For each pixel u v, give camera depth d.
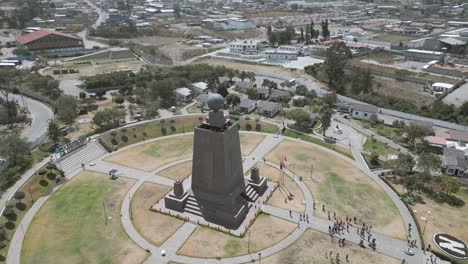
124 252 71.81
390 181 99.25
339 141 125.19
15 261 69.25
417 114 146.62
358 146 121.25
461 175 102.69
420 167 99.00
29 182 94.75
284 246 73.50
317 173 103.44
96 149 116.88
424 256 70.69
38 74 189.12
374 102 162.62
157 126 135.25
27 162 101.88
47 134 119.25
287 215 83.62
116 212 84.75
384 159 111.25
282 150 118.69
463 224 80.44
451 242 74.25
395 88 187.12
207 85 178.62
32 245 73.69
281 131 133.12
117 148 120.56
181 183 85.44
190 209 84.38
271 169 106.00
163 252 71.06
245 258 70.31
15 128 132.00
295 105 160.12
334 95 160.75
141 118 141.25
